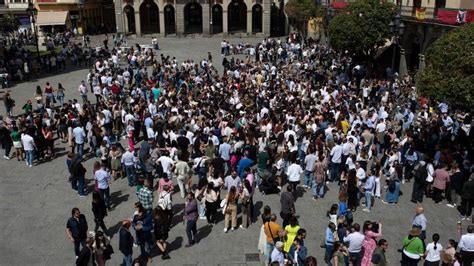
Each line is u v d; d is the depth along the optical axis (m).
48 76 40.62
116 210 17.44
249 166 17.69
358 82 35.00
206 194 16.31
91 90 34.91
